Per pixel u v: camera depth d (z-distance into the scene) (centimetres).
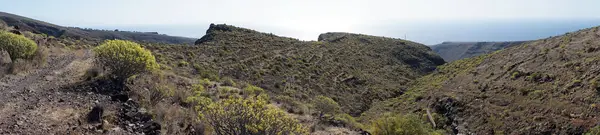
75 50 2020
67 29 7969
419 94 2528
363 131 1033
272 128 524
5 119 571
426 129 1037
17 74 1009
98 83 927
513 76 2031
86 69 1155
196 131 646
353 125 1126
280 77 2611
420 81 3553
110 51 984
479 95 1916
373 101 2630
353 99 2511
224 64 2703
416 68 4475
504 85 1952
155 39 10050
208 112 551
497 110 1622
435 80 3222
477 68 2858
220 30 4962
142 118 680
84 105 727
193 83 1427
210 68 2375
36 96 764
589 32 2417
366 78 3266
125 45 1027
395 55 4784
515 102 1636
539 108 1469
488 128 1498
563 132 1230
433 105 2039
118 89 918
